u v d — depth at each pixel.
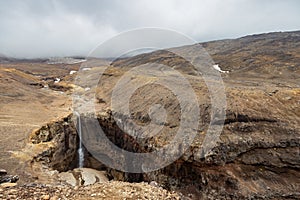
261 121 17.44
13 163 15.07
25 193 6.45
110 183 8.13
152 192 7.42
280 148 16.19
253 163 15.91
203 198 15.38
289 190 14.78
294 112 18.70
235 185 15.05
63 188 7.12
